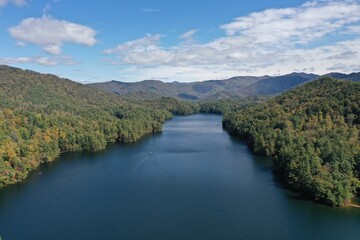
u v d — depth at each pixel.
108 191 174.88
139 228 133.88
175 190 174.62
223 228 133.12
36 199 164.50
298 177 168.75
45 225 137.00
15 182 189.88
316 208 149.25
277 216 142.50
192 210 149.62
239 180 189.12
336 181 153.12
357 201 154.38
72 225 136.75
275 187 176.75
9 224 138.00
